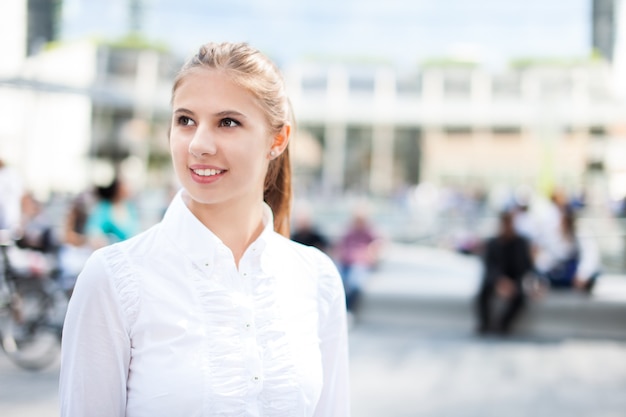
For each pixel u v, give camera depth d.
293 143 1.35
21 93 10.86
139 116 15.62
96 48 14.52
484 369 5.49
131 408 1.02
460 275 8.67
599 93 12.05
